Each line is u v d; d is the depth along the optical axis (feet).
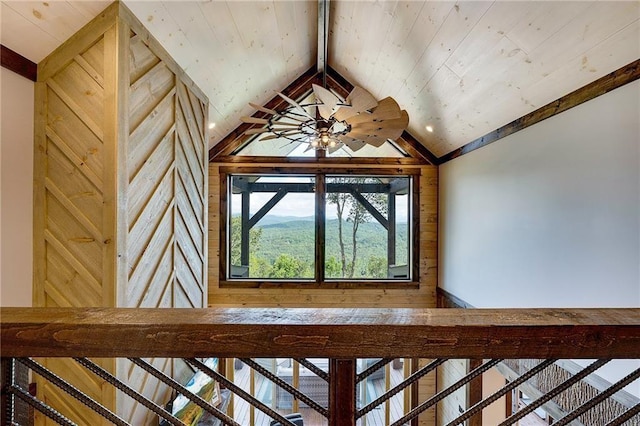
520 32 7.12
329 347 2.25
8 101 6.48
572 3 5.95
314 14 11.28
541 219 8.81
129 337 2.23
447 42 8.73
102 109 6.66
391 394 2.40
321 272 16.61
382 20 9.75
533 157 9.16
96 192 6.70
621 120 6.47
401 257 17.02
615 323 2.24
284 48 12.03
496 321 2.27
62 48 6.77
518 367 9.12
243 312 2.42
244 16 9.14
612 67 6.57
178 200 9.51
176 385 2.39
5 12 5.98
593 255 7.13
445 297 15.55
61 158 6.82
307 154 16.65
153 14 7.35
